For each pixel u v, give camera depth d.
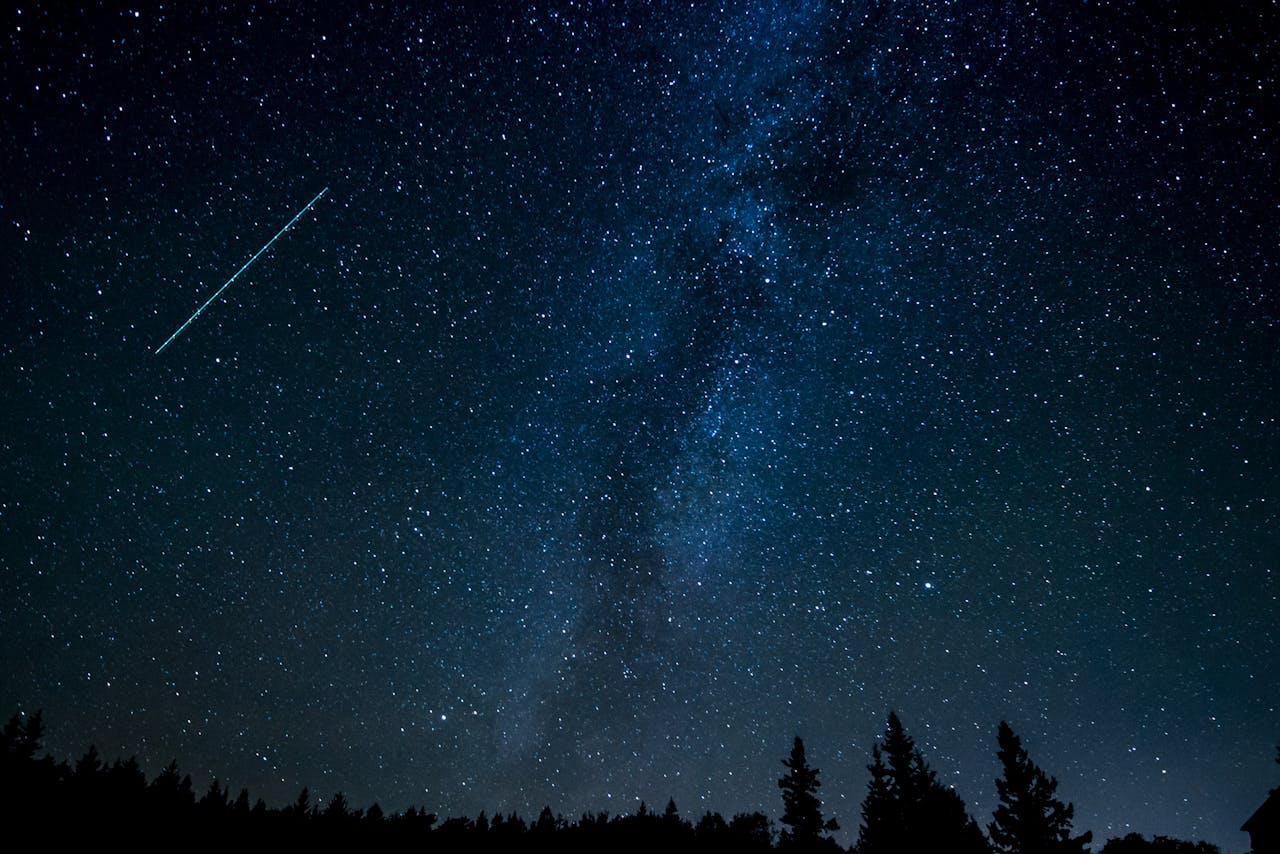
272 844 19.64
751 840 24.83
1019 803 18.08
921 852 19.70
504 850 22.70
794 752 24.00
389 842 21.91
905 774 21.42
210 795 22.22
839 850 22.42
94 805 18.80
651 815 27.56
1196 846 19.70
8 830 16.20
